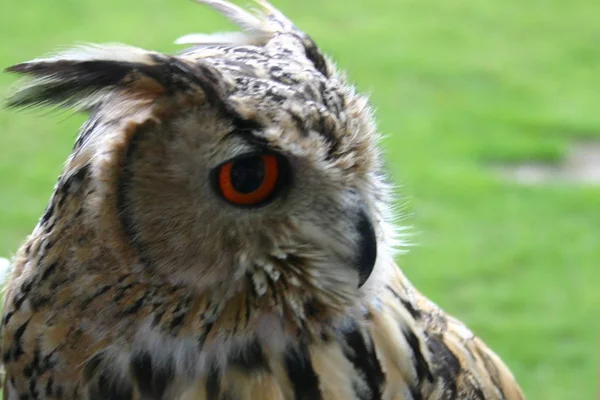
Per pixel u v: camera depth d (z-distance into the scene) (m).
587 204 4.33
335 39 6.66
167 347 2.03
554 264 3.88
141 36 6.46
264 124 2.00
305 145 2.01
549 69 6.25
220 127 2.00
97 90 2.02
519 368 3.31
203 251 2.02
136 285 2.02
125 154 2.01
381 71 6.08
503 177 4.61
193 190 2.01
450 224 4.17
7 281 2.06
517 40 6.84
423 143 4.98
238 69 2.01
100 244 2.01
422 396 2.06
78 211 2.01
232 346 2.04
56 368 2.03
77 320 2.02
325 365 2.04
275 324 2.04
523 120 5.32
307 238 2.03
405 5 7.58
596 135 5.10
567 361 3.34
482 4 7.67
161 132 2.00
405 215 2.11
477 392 2.09
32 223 4.02
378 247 2.06
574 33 7.02
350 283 2.04
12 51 6.02
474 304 3.62
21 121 4.96
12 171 4.48
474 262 3.89
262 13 2.09
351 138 2.04
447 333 2.10
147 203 2.01
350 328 2.05
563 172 4.68
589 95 5.79
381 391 2.05
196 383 2.04
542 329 3.48
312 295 2.04
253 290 2.03
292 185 2.02
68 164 2.02
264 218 2.02
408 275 3.78
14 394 2.05
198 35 2.08
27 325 2.03
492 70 6.19
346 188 2.04
